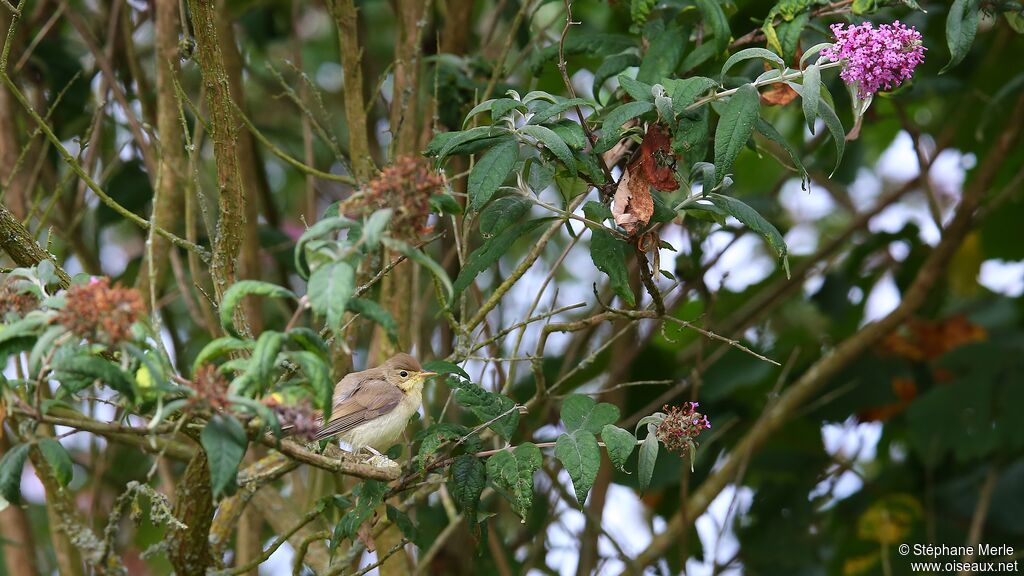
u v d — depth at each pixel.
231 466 5.07
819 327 13.79
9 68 10.84
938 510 12.25
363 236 5.11
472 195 6.28
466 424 11.26
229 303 5.43
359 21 12.24
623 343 11.60
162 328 12.35
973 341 12.33
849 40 6.55
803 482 12.38
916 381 12.76
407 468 6.73
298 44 11.80
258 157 12.18
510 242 6.89
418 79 9.73
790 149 6.77
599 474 11.37
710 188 6.57
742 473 10.88
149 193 11.28
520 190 7.02
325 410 5.24
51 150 11.41
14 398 5.36
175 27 10.16
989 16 7.50
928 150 14.08
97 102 10.70
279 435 5.11
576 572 11.11
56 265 7.05
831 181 13.61
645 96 6.53
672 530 11.21
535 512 11.95
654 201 6.94
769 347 12.81
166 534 6.91
